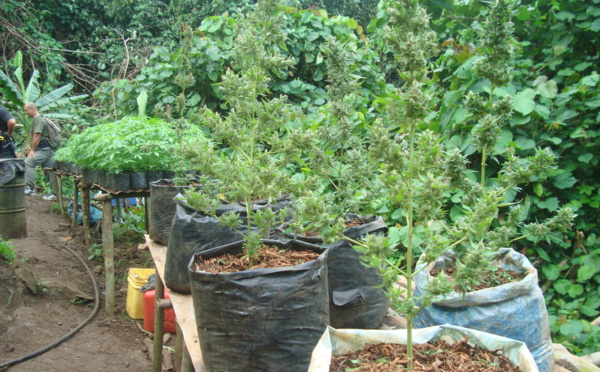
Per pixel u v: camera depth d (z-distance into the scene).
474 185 1.91
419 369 1.42
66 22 13.82
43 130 8.22
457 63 4.09
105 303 4.89
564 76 3.83
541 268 3.65
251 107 2.10
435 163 1.41
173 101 5.93
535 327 2.03
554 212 3.68
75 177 6.41
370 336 1.57
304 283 1.85
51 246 6.04
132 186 4.45
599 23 3.52
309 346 1.88
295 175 4.34
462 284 1.28
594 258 3.44
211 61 5.82
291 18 6.22
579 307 3.43
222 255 2.21
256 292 1.80
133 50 12.75
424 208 1.29
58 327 4.21
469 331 1.55
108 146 4.30
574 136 3.47
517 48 3.81
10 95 9.33
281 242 2.29
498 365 1.45
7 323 4.02
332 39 2.64
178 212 2.80
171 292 2.79
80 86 13.85
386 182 1.38
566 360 2.38
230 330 1.84
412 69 1.31
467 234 1.34
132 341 4.16
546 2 3.89
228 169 1.99
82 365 3.67
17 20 12.44
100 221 6.81
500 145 3.52
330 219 1.32
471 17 4.19
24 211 6.20
